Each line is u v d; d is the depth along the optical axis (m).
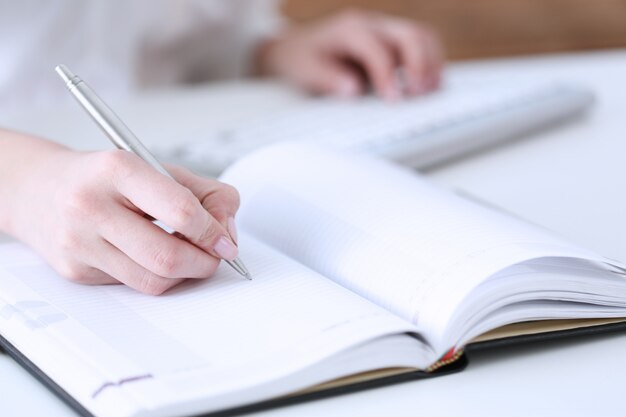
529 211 0.87
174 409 0.47
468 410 0.52
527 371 0.56
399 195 0.70
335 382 0.52
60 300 0.59
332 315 0.54
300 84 1.40
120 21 1.51
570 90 1.23
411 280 0.58
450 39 2.99
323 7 3.02
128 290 0.60
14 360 0.58
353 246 0.64
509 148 1.10
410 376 0.54
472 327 0.56
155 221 0.70
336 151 0.83
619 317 0.62
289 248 0.68
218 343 0.52
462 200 0.70
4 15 1.45
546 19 2.96
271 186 0.76
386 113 1.17
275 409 0.51
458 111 1.14
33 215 0.64
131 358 0.50
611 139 1.13
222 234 0.59
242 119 1.22
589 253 0.60
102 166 0.59
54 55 1.48
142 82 1.60
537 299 0.59
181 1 1.58
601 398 0.53
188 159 0.95
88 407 0.48
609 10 2.91
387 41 1.34
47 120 1.18
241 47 1.69
